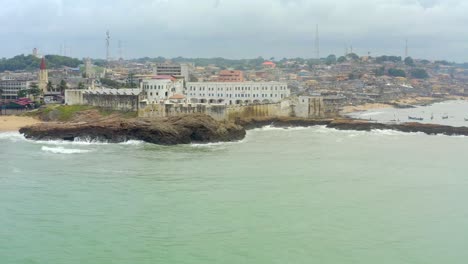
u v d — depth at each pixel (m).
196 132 184.75
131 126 184.62
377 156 161.75
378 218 100.69
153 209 103.62
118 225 95.31
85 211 102.56
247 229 93.81
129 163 144.88
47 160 148.62
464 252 86.00
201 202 108.19
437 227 96.69
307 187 121.19
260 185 121.94
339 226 96.12
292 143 186.75
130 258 82.38
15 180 125.00
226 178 128.12
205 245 87.12
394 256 84.25
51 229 93.75
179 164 144.00
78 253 84.19
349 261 82.19
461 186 124.88
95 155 157.25
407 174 137.12
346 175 134.00
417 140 199.62
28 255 83.44
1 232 92.50
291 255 83.88
